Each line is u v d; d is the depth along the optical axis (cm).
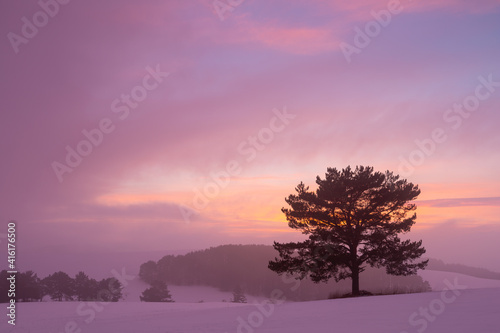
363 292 3834
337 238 3834
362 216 3788
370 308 2344
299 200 4028
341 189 3741
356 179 3766
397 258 3725
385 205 3866
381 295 3462
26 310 4184
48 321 2838
